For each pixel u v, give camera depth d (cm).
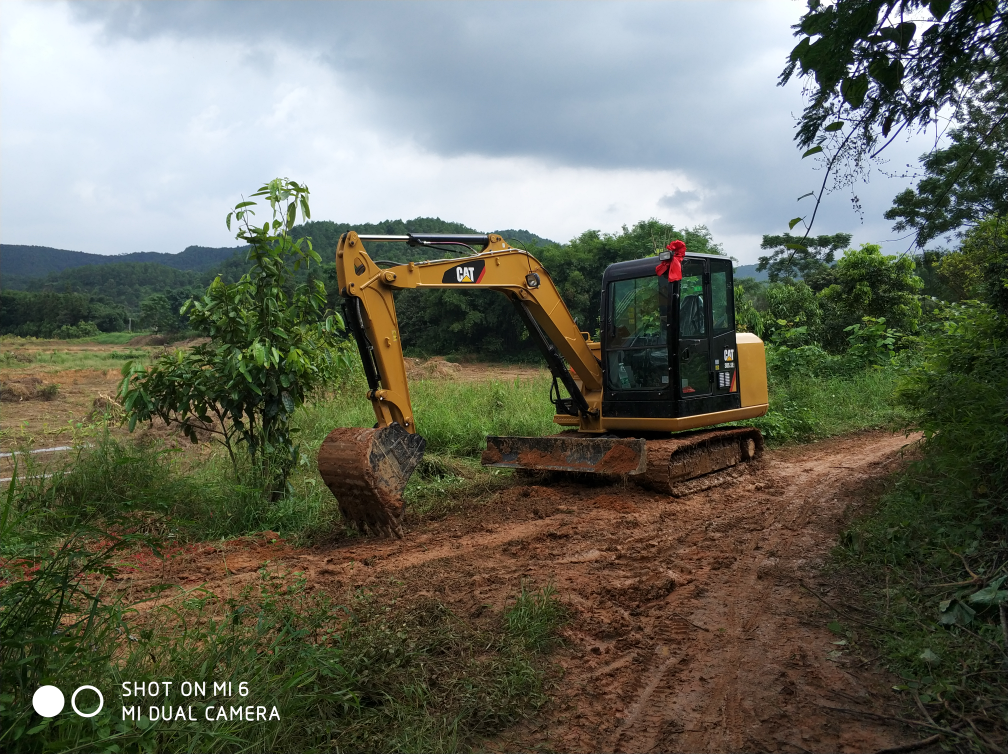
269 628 408
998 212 374
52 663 305
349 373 1448
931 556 535
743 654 436
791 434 1285
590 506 809
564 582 555
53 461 848
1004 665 381
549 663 425
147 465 775
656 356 898
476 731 353
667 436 921
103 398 1470
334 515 769
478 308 4338
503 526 733
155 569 602
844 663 418
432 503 828
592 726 362
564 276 3991
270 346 786
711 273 941
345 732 335
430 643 423
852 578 546
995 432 572
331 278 4606
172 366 812
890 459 1038
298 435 1135
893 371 1661
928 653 400
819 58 321
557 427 1210
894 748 335
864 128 346
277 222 818
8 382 2175
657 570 587
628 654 440
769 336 2066
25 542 356
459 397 1455
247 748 300
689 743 347
